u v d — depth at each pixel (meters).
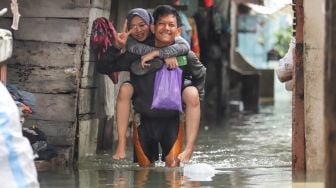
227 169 15.65
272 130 26.20
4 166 10.20
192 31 26.33
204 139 22.91
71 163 16.38
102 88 17.53
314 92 14.75
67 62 16.33
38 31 16.47
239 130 26.09
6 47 13.35
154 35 16.17
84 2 16.34
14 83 16.55
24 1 16.52
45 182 13.91
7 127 10.35
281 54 52.12
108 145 19.12
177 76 16.02
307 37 14.60
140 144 16.31
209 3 28.17
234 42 38.06
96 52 16.88
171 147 16.23
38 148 15.64
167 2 24.83
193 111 16.12
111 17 20.09
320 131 14.84
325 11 9.45
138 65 16.02
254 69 38.06
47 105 16.41
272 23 55.44
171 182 13.73
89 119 17.17
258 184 13.47
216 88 33.97
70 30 16.36
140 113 16.28
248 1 28.52
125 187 13.30
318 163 14.95
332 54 9.27
